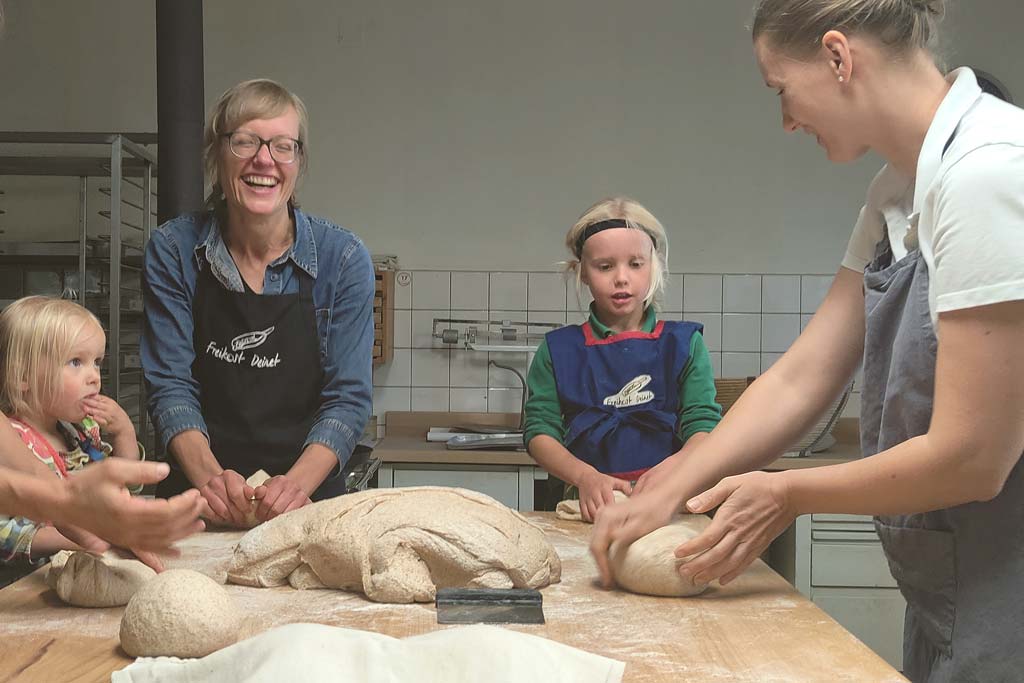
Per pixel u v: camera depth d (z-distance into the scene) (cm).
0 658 93
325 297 165
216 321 163
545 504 321
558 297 361
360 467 221
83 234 292
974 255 84
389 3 358
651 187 360
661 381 184
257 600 113
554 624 103
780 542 301
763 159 359
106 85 354
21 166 292
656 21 358
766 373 128
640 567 114
